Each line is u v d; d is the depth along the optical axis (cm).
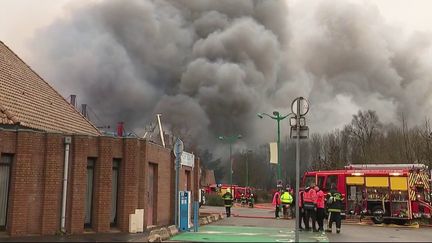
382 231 1883
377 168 2420
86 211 1625
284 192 2644
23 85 2217
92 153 1639
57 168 1562
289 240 1418
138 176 1730
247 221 2369
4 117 1683
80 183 1591
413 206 2264
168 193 2112
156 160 1933
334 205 1758
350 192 2416
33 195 1510
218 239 1432
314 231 1788
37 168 1530
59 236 1480
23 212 1480
